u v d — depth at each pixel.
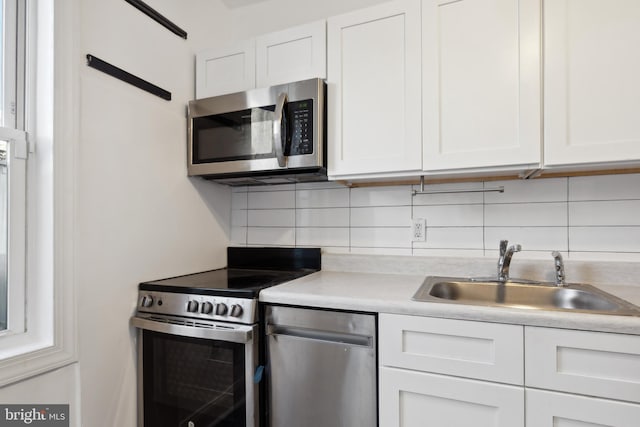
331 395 1.15
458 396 0.99
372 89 1.38
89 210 1.18
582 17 1.11
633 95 1.06
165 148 1.53
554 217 1.42
